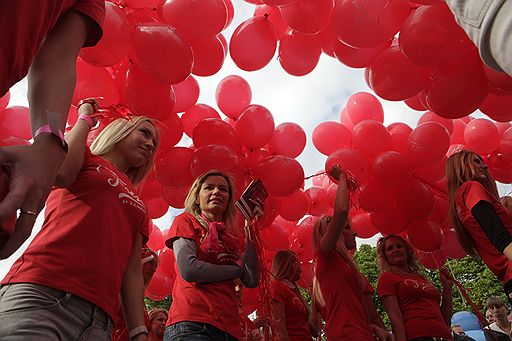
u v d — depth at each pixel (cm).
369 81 375
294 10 342
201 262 250
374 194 446
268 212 433
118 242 170
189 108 436
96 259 159
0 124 370
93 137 333
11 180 87
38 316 141
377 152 437
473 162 291
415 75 343
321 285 338
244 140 404
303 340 361
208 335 240
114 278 164
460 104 341
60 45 116
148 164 222
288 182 396
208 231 266
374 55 361
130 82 336
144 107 338
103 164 183
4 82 96
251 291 494
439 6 301
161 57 308
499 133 457
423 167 443
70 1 118
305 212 479
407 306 365
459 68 335
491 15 98
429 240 467
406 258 400
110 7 303
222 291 254
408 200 438
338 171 361
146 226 196
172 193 446
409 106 450
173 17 331
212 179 291
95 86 333
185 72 320
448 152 478
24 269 151
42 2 102
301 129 441
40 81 111
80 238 160
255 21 372
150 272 366
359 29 318
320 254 344
